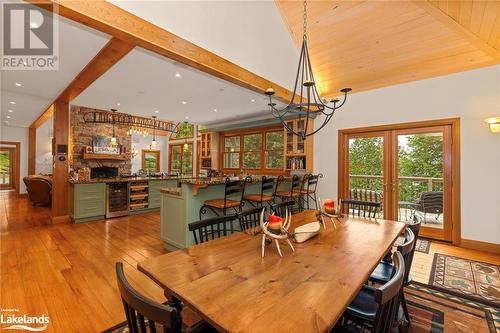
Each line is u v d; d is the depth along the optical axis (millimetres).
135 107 5641
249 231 2062
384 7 3391
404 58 3990
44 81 3928
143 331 916
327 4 3701
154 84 4066
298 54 4609
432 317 2117
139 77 3758
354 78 4680
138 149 11617
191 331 1338
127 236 4211
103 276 2730
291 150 5969
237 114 6277
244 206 4180
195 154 10289
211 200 3627
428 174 4254
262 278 1217
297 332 825
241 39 3477
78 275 2748
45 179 6816
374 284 2174
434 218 4199
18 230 4531
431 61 3902
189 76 3711
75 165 7820
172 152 11945
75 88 4230
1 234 4273
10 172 10250
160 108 5727
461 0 2854
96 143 8203
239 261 1431
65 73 3590
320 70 4746
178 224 3447
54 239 4016
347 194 5164
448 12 3074
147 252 3480
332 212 2334
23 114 7012
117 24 2164
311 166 5578
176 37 2643
